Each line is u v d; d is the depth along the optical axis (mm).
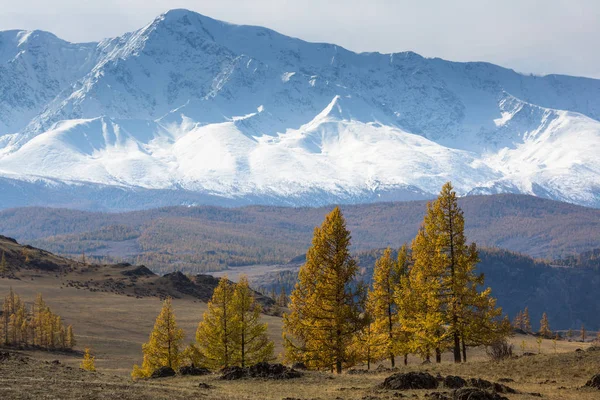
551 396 69250
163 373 92000
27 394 64000
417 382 74188
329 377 85375
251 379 84125
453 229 101125
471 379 74125
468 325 99062
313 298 101062
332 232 101812
